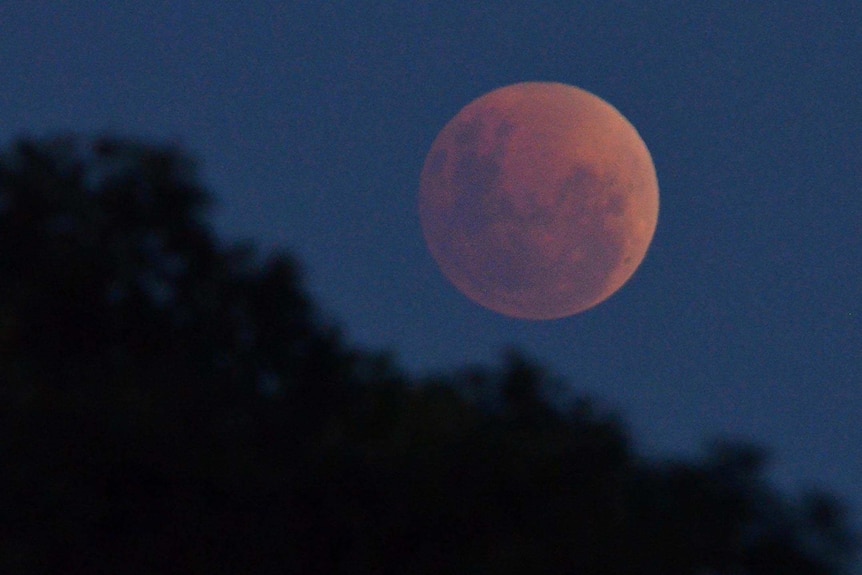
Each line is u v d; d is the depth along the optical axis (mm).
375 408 61406
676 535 56750
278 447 58438
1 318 60156
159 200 67812
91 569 49312
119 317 64312
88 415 50344
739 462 63094
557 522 52812
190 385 57812
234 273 68875
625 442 58219
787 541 64750
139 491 50250
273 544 50719
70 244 64438
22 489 48812
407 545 51594
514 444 53594
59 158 67938
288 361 67688
